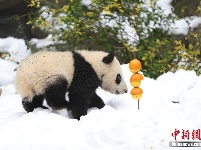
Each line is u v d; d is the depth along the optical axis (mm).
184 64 14953
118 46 15430
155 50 14578
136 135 8320
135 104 10492
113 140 8250
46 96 9672
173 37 15875
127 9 15008
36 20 14586
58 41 15820
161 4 17594
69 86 9898
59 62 9719
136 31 15125
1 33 17672
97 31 15156
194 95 10180
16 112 10555
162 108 10023
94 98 10586
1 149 8094
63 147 8023
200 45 14867
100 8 15328
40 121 8914
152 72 14148
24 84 9625
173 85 11555
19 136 8469
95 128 8328
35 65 9570
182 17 17250
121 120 8852
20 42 17391
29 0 17438
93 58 10227
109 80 10383
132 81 9578
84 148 7980
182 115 9555
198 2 17328
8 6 17438
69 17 14258
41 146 8055
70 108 9984
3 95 13344
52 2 17062
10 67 15633
